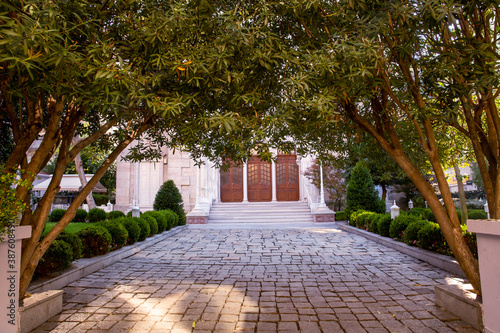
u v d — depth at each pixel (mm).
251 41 3109
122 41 3027
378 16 3104
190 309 3961
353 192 13750
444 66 3109
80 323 3510
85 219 13719
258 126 3221
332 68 3057
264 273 5895
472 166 22328
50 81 2473
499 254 2670
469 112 3564
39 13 2201
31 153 12609
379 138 4000
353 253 7773
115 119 3479
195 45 3309
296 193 19578
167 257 7555
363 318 3637
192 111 3391
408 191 19625
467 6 3014
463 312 3480
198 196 16703
